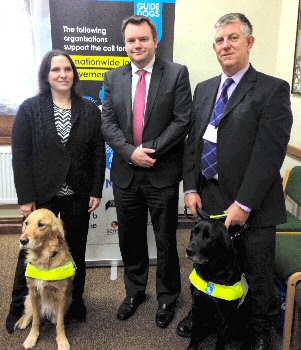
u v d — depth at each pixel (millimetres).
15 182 2045
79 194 2098
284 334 1907
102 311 2412
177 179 2143
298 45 2998
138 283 2422
